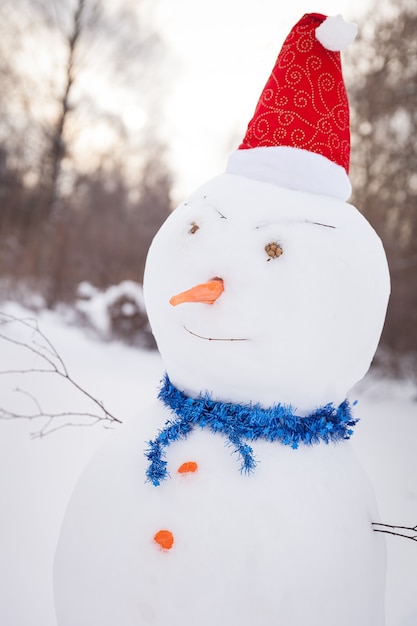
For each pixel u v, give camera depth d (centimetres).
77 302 884
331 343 133
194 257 135
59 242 1112
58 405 383
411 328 660
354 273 135
